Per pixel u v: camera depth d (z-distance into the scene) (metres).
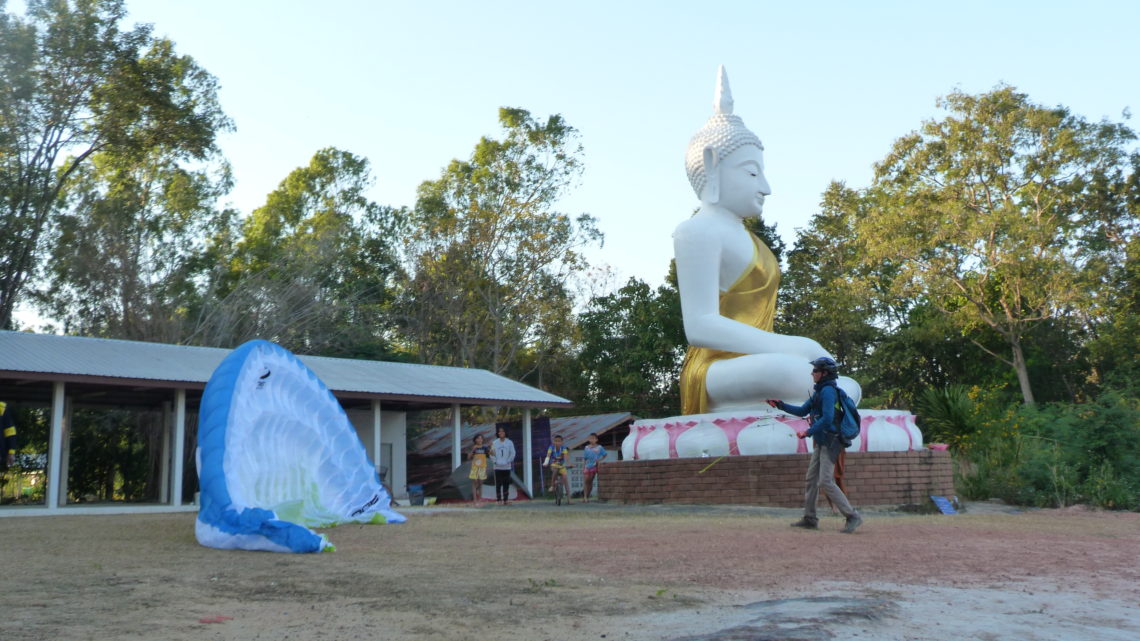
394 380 24.28
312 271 37.50
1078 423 18.64
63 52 30.36
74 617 4.89
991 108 40.97
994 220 38.91
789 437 15.91
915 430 16.95
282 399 11.09
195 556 7.97
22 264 32.31
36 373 17.45
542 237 43.09
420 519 12.86
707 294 17.53
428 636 4.51
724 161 18.41
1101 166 41.16
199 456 9.64
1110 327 42.22
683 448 16.78
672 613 5.13
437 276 42.94
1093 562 7.78
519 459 28.98
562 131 45.03
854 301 44.62
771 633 4.38
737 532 10.11
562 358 45.47
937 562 7.57
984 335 45.47
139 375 18.81
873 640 4.40
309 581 6.34
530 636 4.52
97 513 17.28
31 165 31.94
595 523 11.86
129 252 34.28
